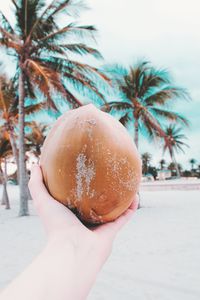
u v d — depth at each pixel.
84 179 0.72
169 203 19.48
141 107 18.12
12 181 60.84
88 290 0.61
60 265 0.60
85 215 0.76
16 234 9.92
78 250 0.66
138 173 0.78
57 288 0.56
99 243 0.70
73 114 0.80
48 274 0.57
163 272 5.66
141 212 14.89
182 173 67.00
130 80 19.02
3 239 9.15
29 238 9.13
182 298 4.49
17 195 35.72
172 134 40.50
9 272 5.80
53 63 14.30
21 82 14.59
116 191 0.73
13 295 0.51
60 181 0.73
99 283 5.18
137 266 6.05
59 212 0.73
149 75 18.89
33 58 14.21
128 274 5.59
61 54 14.41
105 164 0.72
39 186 0.78
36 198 0.77
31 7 13.89
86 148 0.73
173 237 8.70
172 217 12.86
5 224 12.34
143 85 19.00
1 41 13.26
